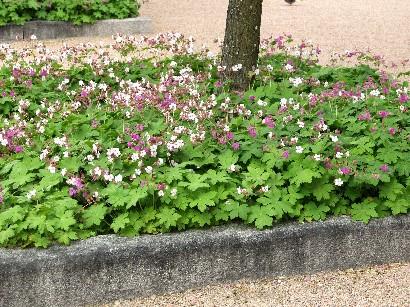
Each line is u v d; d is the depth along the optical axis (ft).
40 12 21.76
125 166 10.51
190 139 10.91
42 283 9.30
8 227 9.59
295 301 9.52
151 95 12.16
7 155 11.03
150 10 27.30
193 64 14.87
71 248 9.46
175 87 12.62
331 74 14.33
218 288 9.73
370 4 29.68
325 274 10.00
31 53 14.99
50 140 11.28
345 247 10.03
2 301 9.26
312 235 9.90
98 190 10.22
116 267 9.44
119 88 13.91
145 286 9.57
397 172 10.56
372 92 12.11
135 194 9.88
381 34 23.30
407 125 11.59
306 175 10.14
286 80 13.64
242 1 13.47
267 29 24.26
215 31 23.38
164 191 10.02
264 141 10.90
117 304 9.47
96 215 9.84
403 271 10.05
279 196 10.14
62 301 9.39
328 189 10.18
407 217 10.19
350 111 11.88
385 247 10.15
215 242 9.66
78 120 11.66
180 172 10.25
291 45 21.58
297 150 10.36
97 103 12.83
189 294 9.63
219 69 13.83
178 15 26.27
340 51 20.70
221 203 10.09
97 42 21.16
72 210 9.82
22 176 10.39
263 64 14.78
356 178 10.25
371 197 10.37
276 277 9.91
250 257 9.78
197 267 9.67
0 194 9.98
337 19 26.13
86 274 9.37
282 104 11.68
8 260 9.23
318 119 11.60
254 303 9.49
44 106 12.83
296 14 27.22
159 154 10.74
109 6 22.57
